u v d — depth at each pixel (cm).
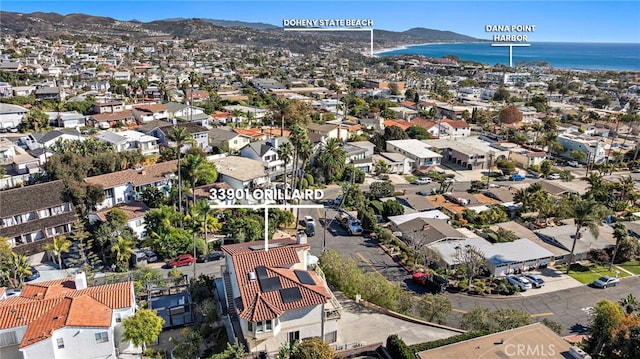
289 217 7150
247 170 8338
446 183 9331
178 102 16175
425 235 6581
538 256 6081
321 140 11294
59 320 3578
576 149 12331
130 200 7381
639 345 3406
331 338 3934
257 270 3950
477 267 5750
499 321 4206
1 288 4503
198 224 6350
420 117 16038
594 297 5481
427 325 4331
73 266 5647
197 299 4584
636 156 12225
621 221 7744
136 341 3719
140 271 5506
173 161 8375
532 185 8238
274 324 3562
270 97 18825
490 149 11619
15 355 3666
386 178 10138
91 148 8838
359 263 6159
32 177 7994
